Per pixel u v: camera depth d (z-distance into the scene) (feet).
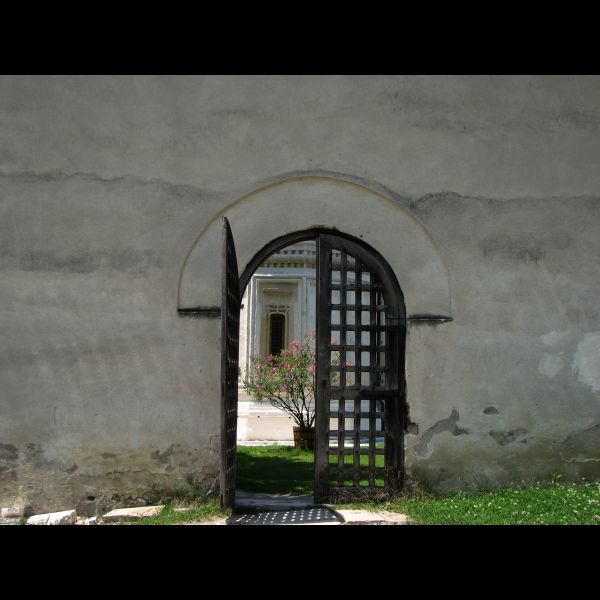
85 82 22.48
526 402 22.33
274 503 21.79
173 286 21.91
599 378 22.57
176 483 21.29
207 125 22.53
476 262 22.62
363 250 22.70
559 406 22.40
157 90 22.57
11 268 21.86
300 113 22.75
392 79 23.03
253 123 22.62
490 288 22.58
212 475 21.33
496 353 22.40
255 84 22.76
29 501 21.11
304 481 28.25
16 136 22.26
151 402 21.53
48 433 21.38
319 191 22.57
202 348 21.74
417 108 23.00
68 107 22.39
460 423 22.09
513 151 23.12
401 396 22.18
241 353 49.57
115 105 22.47
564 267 22.85
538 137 23.24
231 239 19.94
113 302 21.83
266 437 46.62
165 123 22.47
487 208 22.82
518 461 22.09
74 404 21.48
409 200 22.66
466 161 22.93
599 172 23.27
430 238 22.61
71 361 21.62
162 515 19.56
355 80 22.95
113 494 21.21
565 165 23.20
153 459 21.35
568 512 18.47
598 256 22.98
